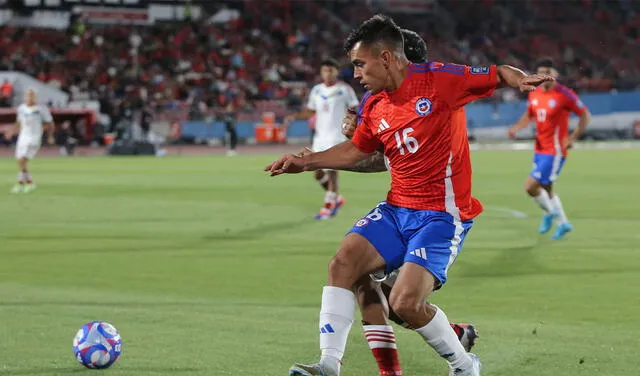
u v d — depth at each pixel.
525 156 81.62
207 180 56.75
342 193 47.97
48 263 26.09
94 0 127.56
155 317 18.97
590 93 118.38
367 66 12.54
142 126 95.38
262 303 20.52
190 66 117.81
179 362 15.36
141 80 111.88
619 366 15.12
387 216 13.04
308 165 13.55
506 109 110.75
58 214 38.69
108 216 37.88
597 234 31.77
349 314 12.44
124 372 14.73
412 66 12.70
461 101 12.63
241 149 97.38
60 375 14.49
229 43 125.19
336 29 137.88
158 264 25.89
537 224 34.59
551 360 15.53
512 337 17.22
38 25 125.19
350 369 15.04
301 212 39.12
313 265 25.62
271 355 15.85
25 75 100.12
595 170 63.53
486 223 34.91
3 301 20.67
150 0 129.88
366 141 13.36
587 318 18.84
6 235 32.09
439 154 12.71
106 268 25.23
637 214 37.94
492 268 24.95
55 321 18.55
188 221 36.06
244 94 113.56
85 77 110.00
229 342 16.77
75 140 90.00
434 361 15.51
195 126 102.69
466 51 135.88
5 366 15.02
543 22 147.12
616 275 23.83
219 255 27.48
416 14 143.88
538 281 23.05
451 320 18.72
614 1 150.25
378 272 12.87
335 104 39.12
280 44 130.12
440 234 12.63
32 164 74.12
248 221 36.03
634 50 141.50
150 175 61.06
